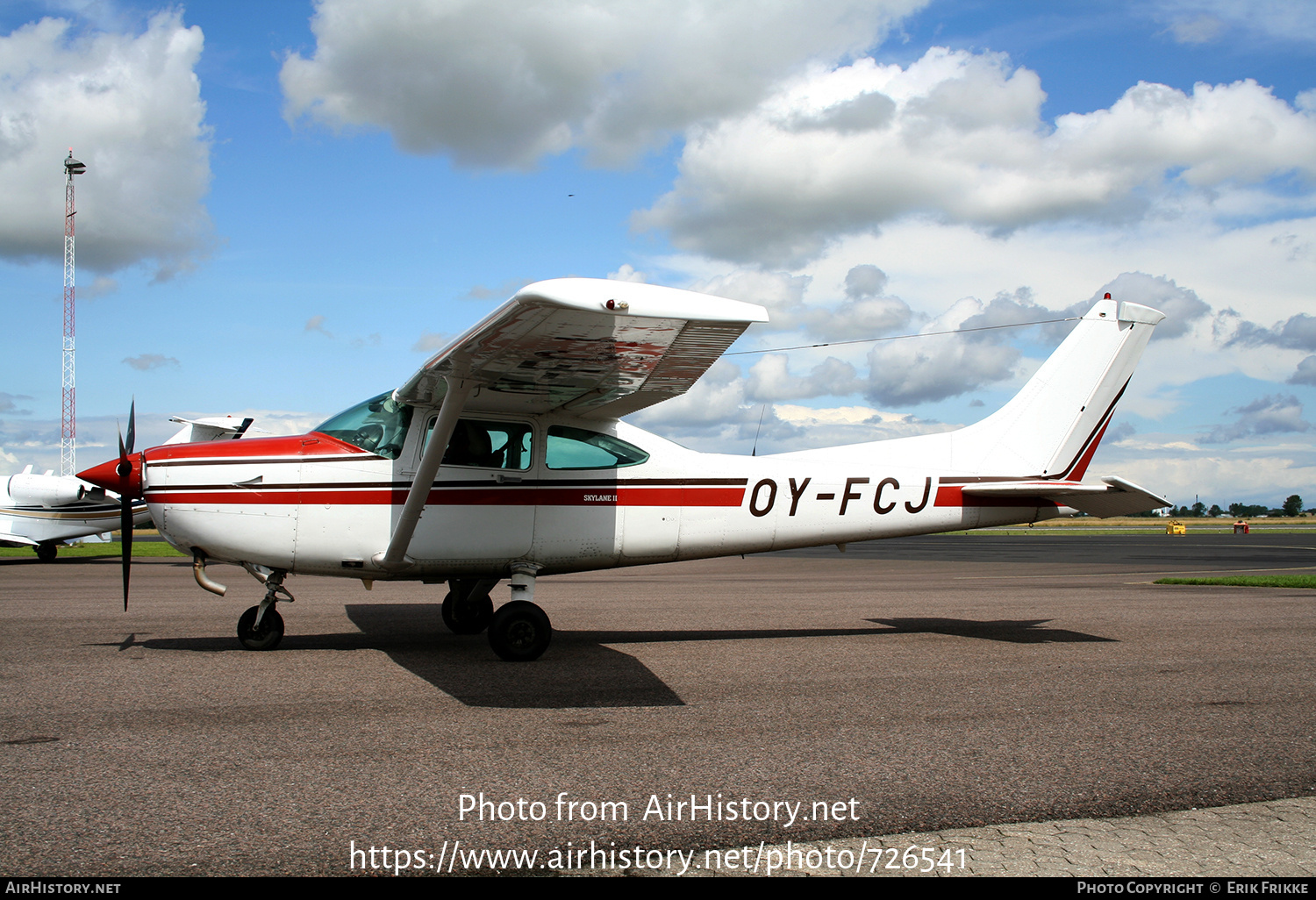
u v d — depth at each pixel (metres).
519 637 6.07
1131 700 4.85
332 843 2.73
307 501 6.30
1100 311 8.23
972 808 3.12
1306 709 4.64
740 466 7.29
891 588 12.76
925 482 7.73
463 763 3.57
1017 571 17.80
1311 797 3.25
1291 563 20.84
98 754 3.66
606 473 6.91
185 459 6.19
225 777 3.36
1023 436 8.05
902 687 5.18
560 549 6.77
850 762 3.64
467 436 6.58
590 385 5.98
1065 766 3.61
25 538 19.81
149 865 2.55
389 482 6.46
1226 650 6.62
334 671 5.58
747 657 6.25
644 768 3.54
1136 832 2.91
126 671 5.52
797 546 7.52
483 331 4.74
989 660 6.16
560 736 4.02
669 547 7.10
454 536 6.49
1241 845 2.80
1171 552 28.02
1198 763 3.65
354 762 3.57
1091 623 8.28
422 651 6.46
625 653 6.44
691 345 5.09
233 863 2.57
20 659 5.96
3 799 3.09
